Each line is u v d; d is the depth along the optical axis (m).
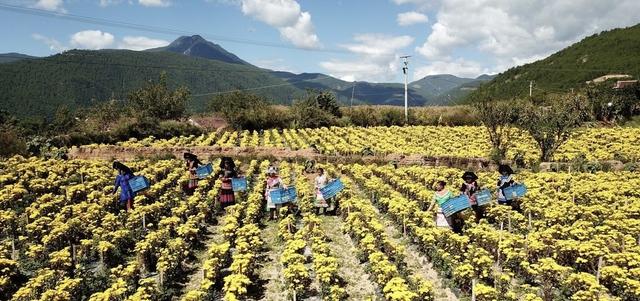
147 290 11.71
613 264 12.63
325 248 14.16
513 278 13.30
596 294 10.95
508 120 32.91
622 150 33.50
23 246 15.42
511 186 18.41
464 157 31.31
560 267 11.68
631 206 17.56
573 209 17.20
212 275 12.45
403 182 23.27
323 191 19.20
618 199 19.61
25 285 12.69
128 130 40.34
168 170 27.17
